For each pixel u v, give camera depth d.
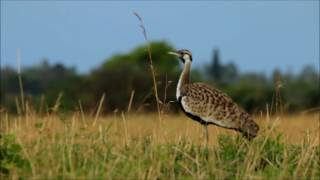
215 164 31.20
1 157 30.41
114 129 34.47
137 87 104.12
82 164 30.69
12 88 153.12
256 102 98.25
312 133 35.66
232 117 37.03
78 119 34.06
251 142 33.84
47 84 152.25
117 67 108.25
